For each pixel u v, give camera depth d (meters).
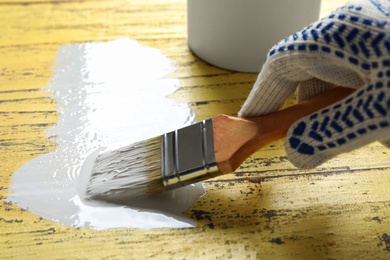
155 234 0.62
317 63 0.57
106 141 0.70
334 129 0.57
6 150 0.69
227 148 0.61
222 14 0.75
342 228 0.62
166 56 0.81
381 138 0.56
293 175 0.66
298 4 0.74
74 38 0.84
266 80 0.60
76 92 0.76
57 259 0.60
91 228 0.62
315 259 0.60
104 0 0.91
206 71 0.79
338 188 0.65
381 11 0.55
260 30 0.75
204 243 0.61
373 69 0.54
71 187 0.65
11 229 0.62
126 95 0.76
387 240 0.61
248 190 0.65
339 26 0.56
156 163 0.63
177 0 0.91
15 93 0.76
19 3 0.90
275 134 0.61
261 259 0.60
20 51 0.82
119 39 0.84
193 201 0.64
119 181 0.64
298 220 0.63
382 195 0.65
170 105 0.74
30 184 0.66
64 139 0.70
